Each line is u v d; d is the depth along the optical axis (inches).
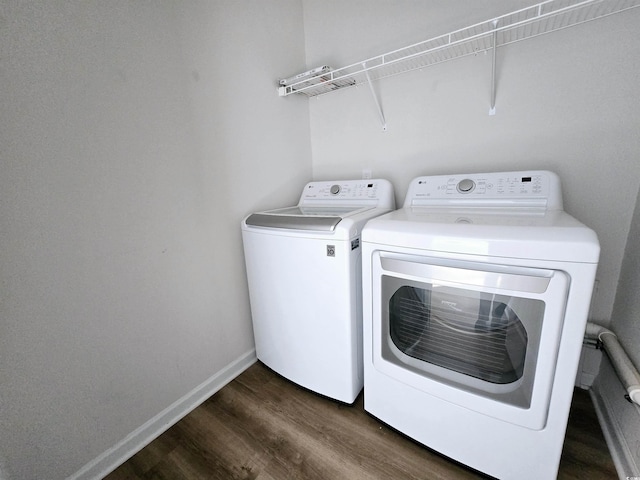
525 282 29.4
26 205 32.9
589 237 27.0
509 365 34.4
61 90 34.2
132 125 41.2
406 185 64.9
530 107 49.1
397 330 42.9
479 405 35.3
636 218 42.9
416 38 56.9
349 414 50.9
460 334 37.1
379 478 39.6
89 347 39.7
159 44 43.3
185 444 46.6
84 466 40.7
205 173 52.0
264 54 61.0
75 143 35.9
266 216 53.2
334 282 46.0
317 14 68.8
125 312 43.1
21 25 30.9
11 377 33.5
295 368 56.2
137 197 42.8
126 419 44.8
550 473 33.2
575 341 28.9
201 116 50.3
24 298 33.6
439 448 40.7
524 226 31.0
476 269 32.1
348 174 73.2
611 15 41.1
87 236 38.1
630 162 43.5
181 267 50.0
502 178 48.1
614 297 48.2
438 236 33.5
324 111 73.8
